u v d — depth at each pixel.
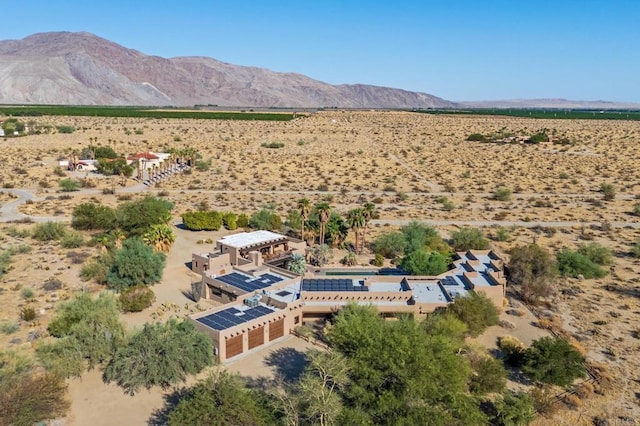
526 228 90.12
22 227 83.00
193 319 47.66
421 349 36.69
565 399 40.22
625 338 50.50
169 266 68.81
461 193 118.19
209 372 41.22
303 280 58.66
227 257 64.81
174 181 124.88
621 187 124.75
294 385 37.62
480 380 40.47
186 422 32.34
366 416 33.53
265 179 129.25
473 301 51.06
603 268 70.88
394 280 59.09
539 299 59.94
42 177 123.69
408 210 101.50
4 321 50.12
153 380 40.22
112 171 131.62
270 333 48.75
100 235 76.69
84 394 39.19
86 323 44.53
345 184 125.69
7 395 34.53
